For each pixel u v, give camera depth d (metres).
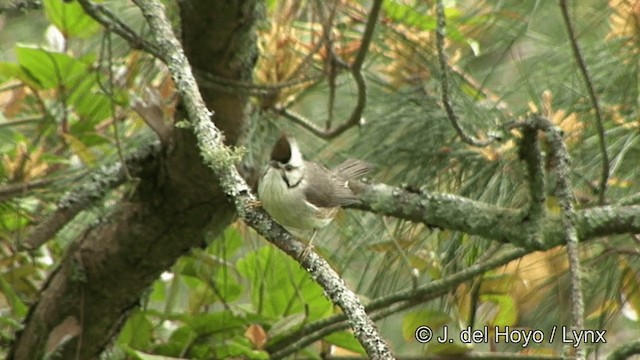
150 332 8.92
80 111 9.04
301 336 8.79
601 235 7.29
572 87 7.93
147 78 8.92
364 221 8.82
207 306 9.55
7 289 8.73
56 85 8.73
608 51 7.89
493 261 8.14
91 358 8.80
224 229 8.35
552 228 7.27
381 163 8.44
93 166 8.74
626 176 8.15
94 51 9.38
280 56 8.20
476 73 8.59
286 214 7.79
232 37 7.27
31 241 7.98
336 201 7.90
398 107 8.41
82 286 8.44
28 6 7.89
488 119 8.17
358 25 8.64
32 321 8.60
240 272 9.34
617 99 7.93
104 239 8.30
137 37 7.60
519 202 8.10
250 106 8.05
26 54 8.44
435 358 9.17
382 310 9.30
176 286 9.47
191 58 7.49
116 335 8.84
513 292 9.14
